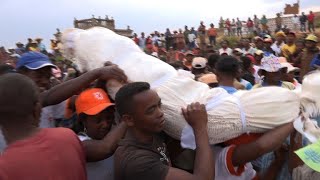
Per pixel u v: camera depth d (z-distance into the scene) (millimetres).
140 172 2037
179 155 2451
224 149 2365
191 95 2346
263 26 30969
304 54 8008
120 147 2186
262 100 2305
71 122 3018
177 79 2383
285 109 2312
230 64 3686
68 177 1903
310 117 2330
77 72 2996
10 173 1775
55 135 1971
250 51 13516
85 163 2232
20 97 1905
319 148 2129
